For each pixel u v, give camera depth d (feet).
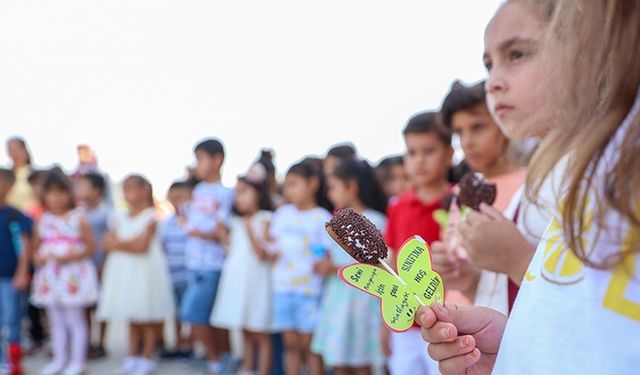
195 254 14.01
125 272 14.34
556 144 2.28
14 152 19.65
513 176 5.46
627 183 1.82
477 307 2.82
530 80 3.72
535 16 3.79
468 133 5.73
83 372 14.21
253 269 12.84
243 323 12.64
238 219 13.32
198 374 14.28
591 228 1.91
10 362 14.26
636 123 1.85
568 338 1.94
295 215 12.05
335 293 10.63
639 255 1.82
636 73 1.91
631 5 1.92
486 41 4.12
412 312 2.65
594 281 1.90
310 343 11.60
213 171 14.47
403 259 2.73
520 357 2.09
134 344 14.51
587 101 2.07
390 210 8.65
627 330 1.82
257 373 13.28
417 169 7.90
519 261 3.82
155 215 14.79
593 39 2.03
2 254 14.29
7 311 14.35
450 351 2.63
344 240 2.69
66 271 14.05
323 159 14.02
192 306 13.75
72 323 14.28
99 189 17.20
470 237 3.99
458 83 6.07
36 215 17.34
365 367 10.55
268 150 16.20
